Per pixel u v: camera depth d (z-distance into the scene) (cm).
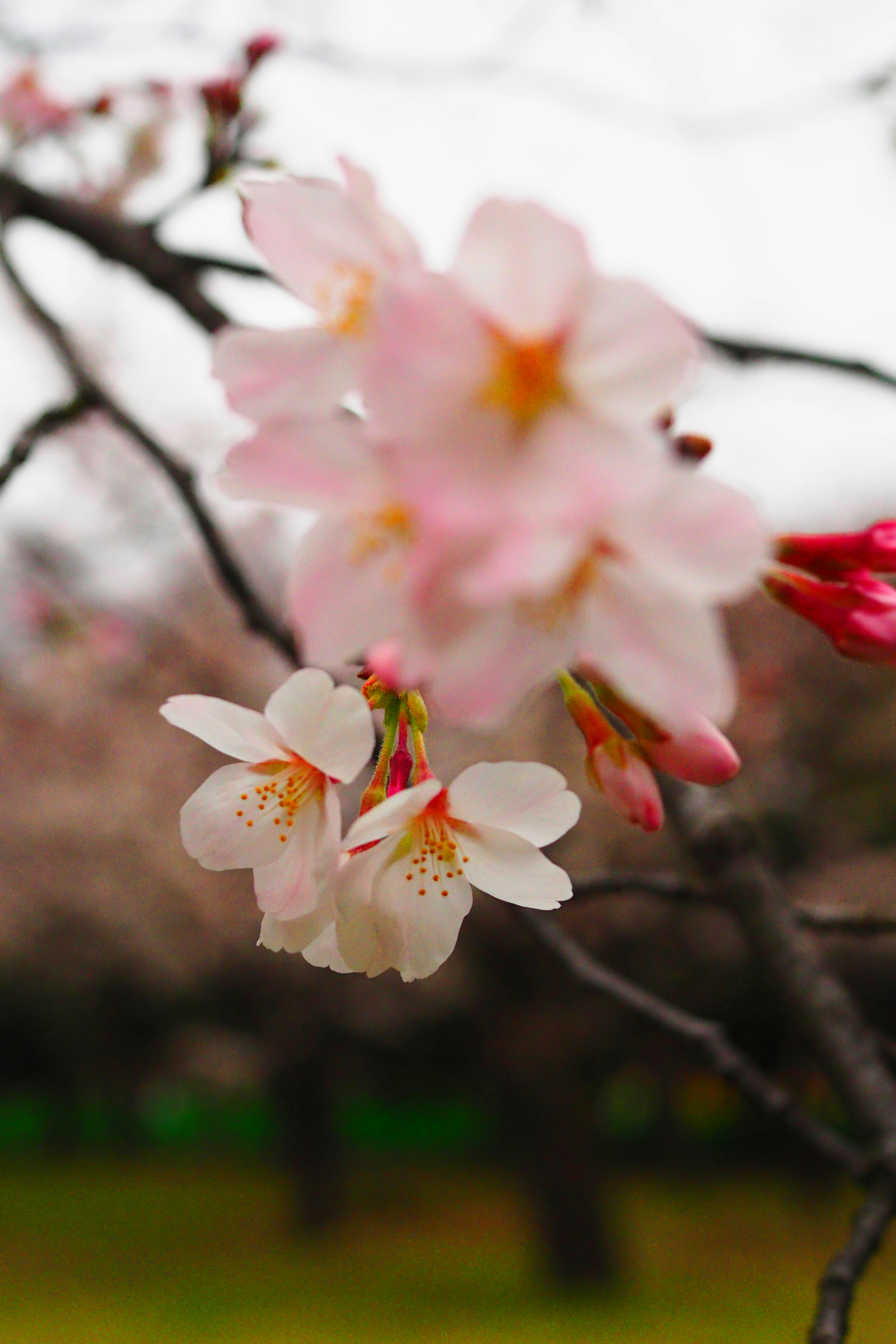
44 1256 1459
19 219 275
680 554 68
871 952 1199
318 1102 1583
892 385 237
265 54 273
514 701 70
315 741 114
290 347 79
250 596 229
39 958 1402
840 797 1298
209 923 1223
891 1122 171
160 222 270
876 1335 1045
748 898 188
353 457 73
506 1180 1983
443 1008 1309
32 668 1188
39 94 373
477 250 70
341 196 85
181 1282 1298
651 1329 1079
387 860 118
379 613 76
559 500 64
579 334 69
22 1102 2605
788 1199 1733
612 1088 1905
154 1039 1794
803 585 108
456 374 67
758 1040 1338
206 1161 2384
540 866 120
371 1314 1141
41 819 1205
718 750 98
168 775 1236
